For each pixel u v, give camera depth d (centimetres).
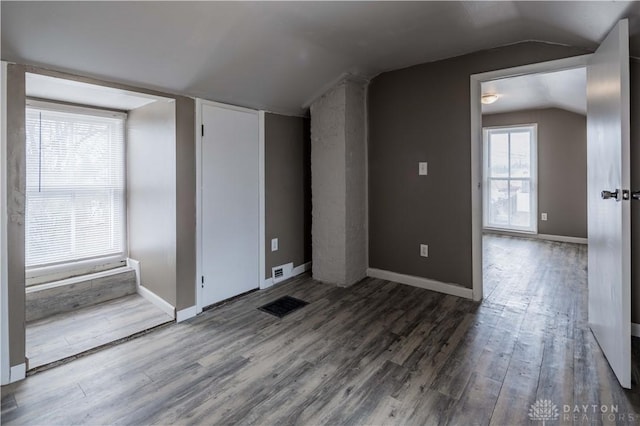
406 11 209
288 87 306
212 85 264
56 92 254
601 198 198
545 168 555
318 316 269
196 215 275
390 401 167
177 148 261
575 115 527
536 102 505
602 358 200
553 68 252
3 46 173
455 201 305
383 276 355
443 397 169
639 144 223
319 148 346
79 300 287
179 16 191
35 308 265
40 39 177
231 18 204
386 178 347
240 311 281
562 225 544
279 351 216
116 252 326
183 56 223
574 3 183
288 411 161
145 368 199
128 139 322
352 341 228
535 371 189
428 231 323
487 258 440
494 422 152
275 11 205
